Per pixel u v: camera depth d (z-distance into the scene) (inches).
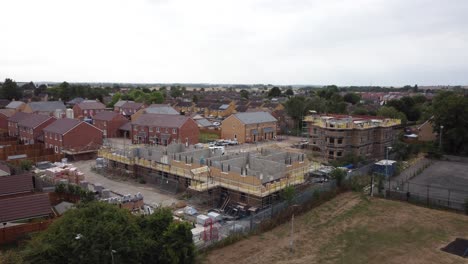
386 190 1776.6
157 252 1005.8
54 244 898.1
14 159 2325.3
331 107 4288.9
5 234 1221.7
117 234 926.4
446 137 2827.3
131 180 2066.9
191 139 3176.7
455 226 1425.9
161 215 1097.4
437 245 1257.4
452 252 1203.2
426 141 3149.6
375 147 2785.4
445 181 2058.3
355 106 5167.3
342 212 1571.1
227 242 1252.5
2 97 5876.0
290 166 1815.9
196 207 1636.3
